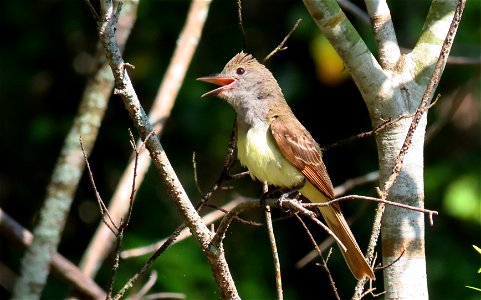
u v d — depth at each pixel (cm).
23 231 959
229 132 1562
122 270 1304
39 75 1664
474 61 1004
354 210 1542
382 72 705
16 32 1653
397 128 696
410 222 683
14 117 1664
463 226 1534
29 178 1672
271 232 613
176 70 941
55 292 1497
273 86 827
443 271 1491
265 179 789
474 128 1581
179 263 1286
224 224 596
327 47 1436
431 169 1525
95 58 944
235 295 617
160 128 898
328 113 1623
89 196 1655
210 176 1578
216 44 1609
